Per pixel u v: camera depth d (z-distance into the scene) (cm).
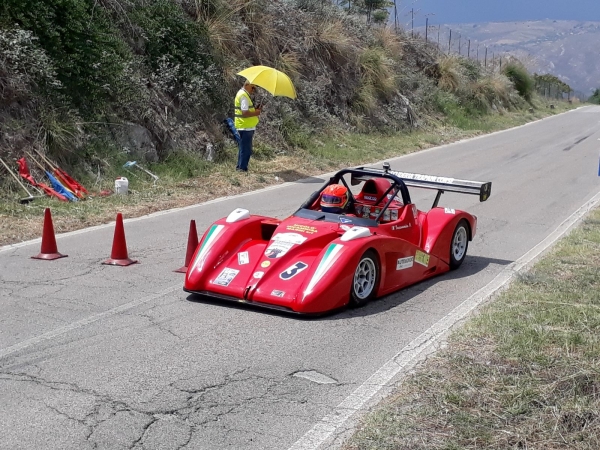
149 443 422
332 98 2203
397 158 1989
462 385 488
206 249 706
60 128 1234
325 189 790
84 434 430
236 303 697
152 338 598
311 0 2433
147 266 838
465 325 620
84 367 532
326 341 600
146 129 1430
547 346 556
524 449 405
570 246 933
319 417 460
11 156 1154
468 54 3925
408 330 634
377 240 701
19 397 479
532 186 1545
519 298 693
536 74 5997
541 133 2862
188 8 1798
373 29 2830
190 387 502
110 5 1528
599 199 1390
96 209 1126
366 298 705
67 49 1336
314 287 650
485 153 2147
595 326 600
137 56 1534
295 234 710
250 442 426
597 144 2441
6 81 1193
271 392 497
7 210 1052
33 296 709
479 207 1292
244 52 1914
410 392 483
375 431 426
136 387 499
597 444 409
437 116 2816
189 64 1617
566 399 461
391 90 2511
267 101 1839
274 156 1722
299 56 2120
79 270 810
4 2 1256
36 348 569
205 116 1616
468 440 414
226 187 1396
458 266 876
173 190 1316
